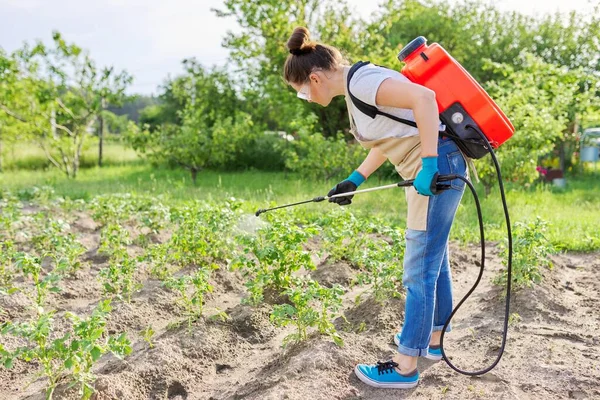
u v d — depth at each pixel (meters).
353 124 3.05
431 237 3.00
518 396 3.00
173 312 4.59
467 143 2.91
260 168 17.14
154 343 3.79
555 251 4.71
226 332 4.01
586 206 9.27
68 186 12.25
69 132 15.47
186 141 13.55
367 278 4.44
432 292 3.05
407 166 3.00
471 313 4.40
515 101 9.98
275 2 15.14
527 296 4.44
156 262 5.34
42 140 15.91
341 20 15.81
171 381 3.39
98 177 15.22
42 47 14.64
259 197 10.30
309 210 8.49
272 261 4.64
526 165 9.75
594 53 17.77
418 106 2.68
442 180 2.82
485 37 19.97
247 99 17.88
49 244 6.32
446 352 3.66
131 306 4.55
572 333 3.86
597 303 4.59
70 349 2.99
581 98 11.55
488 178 10.06
